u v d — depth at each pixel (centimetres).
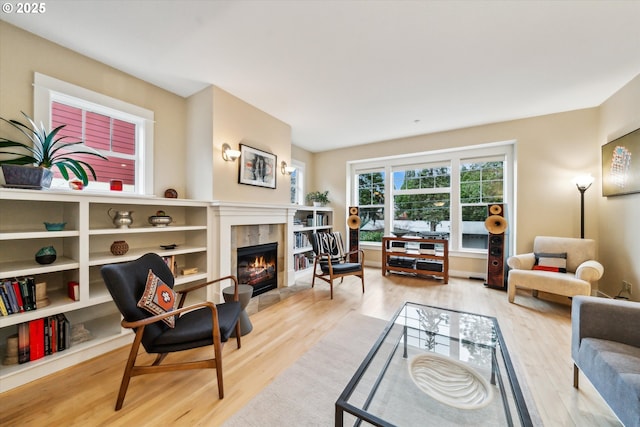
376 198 509
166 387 153
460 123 375
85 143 232
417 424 115
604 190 290
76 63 213
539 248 320
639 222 245
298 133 424
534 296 314
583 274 254
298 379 160
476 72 241
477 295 321
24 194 156
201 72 244
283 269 362
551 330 225
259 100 303
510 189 384
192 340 146
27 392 148
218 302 266
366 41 198
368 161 508
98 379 160
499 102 304
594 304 140
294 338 212
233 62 228
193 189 288
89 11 169
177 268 270
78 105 223
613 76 246
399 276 418
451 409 122
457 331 184
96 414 132
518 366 172
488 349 162
